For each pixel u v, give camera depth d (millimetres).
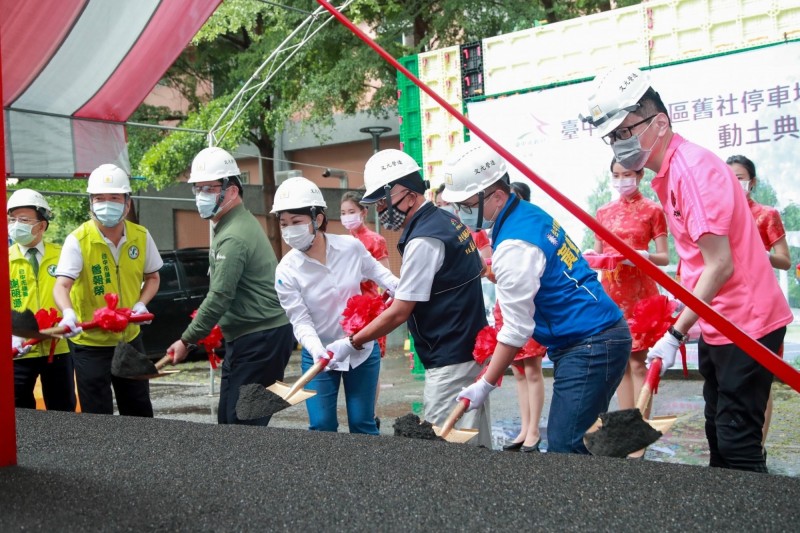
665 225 5555
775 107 6895
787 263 5094
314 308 3977
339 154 23438
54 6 4766
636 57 7469
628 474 1885
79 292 4660
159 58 5691
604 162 7645
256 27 15898
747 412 2963
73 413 3088
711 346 3043
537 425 5137
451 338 3379
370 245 6656
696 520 1550
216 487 1893
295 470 2041
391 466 2057
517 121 8062
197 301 11484
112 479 1992
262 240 4176
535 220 3051
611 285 5527
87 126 6188
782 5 6797
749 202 5211
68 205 14266
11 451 2188
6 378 2182
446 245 3312
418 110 8625
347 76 13430
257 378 4102
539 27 7887
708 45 7148
